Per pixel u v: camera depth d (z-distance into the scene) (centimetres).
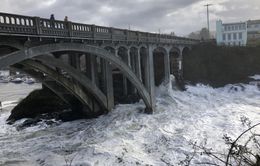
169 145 1784
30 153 1792
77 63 2175
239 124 2166
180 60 4156
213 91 3862
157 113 2719
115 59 2306
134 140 1919
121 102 3127
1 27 1299
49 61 1795
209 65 4319
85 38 1933
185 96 3516
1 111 3572
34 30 1505
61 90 2562
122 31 2452
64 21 1753
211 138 1850
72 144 1923
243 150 422
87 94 2520
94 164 1524
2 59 1313
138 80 2645
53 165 1557
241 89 3819
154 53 4047
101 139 1969
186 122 2338
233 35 5694
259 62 4306
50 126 2505
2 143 2053
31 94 2967
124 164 1520
